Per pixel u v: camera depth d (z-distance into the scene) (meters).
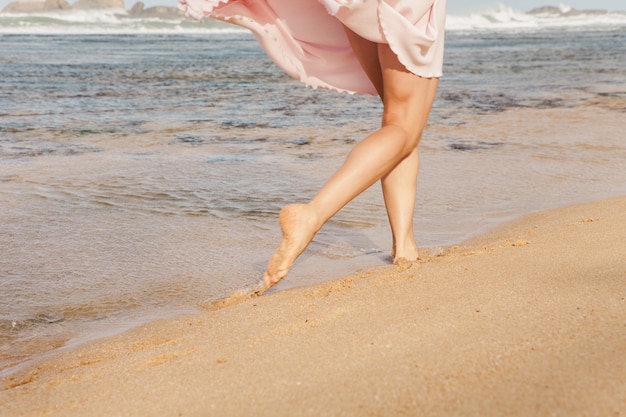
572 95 12.30
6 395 2.25
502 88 13.73
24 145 7.53
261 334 2.46
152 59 22.48
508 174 6.23
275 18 3.21
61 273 3.83
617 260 2.93
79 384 2.24
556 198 5.42
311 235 2.74
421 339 2.15
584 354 1.90
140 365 2.33
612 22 68.31
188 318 3.05
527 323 2.18
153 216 4.91
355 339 2.24
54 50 26.80
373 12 2.69
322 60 3.32
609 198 5.27
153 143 7.75
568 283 2.62
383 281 2.95
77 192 5.52
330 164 6.63
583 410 1.61
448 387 1.79
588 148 7.40
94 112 10.29
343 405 1.76
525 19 62.62
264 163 6.66
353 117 9.77
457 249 3.88
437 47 2.91
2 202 5.20
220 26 53.91
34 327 3.16
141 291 3.59
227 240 4.41
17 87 13.41
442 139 7.94
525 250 3.27
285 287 3.51
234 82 15.29
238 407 1.85
